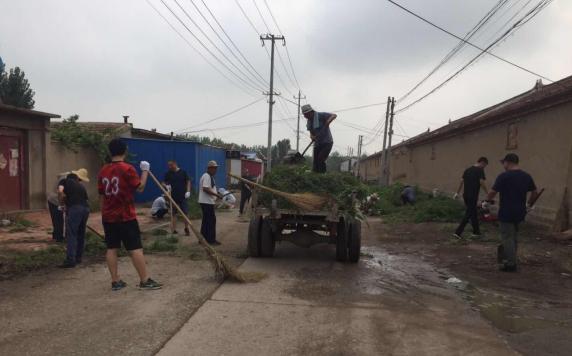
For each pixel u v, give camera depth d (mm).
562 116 10430
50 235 9422
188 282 5980
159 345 3953
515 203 7008
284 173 7895
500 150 14055
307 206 7281
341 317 4797
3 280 5898
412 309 5148
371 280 6445
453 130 18109
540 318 4973
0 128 11680
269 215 7449
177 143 18250
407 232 11547
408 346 4094
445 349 4055
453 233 10945
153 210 12844
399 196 19016
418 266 7492
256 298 5363
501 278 6695
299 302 5266
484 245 9422
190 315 4715
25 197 12602
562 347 4168
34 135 12844
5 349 3820
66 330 4246
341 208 7520
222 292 5555
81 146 15383
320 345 4055
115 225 5465
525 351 4062
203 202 8883
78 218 6711
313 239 7660
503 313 5121
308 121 9172
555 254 8219
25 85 38562
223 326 4434
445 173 20547
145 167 5766
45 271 6434
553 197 10711
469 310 5184
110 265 5539
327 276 6602
